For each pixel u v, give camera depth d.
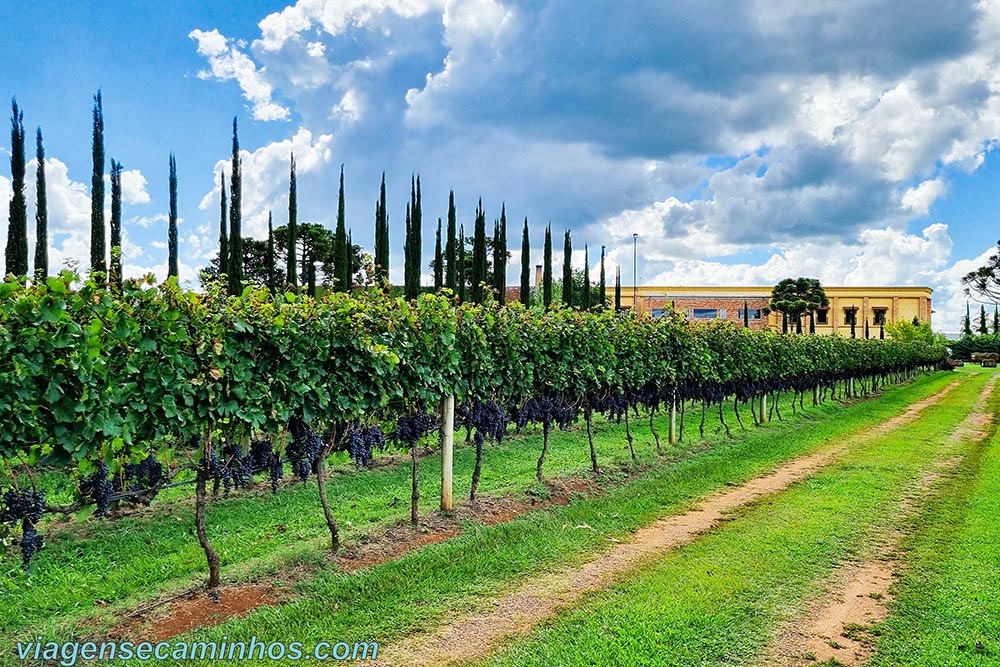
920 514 7.25
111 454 4.72
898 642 4.27
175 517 6.98
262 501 7.67
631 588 5.11
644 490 8.45
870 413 18.59
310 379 5.59
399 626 4.43
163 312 4.52
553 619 4.57
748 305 58.47
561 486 8.44
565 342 8.98
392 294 7.00
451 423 7.27
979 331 85.94
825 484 8.80
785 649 4.18
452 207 36.84
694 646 4.19
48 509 4.55
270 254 32.28
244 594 4.95
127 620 4.51
